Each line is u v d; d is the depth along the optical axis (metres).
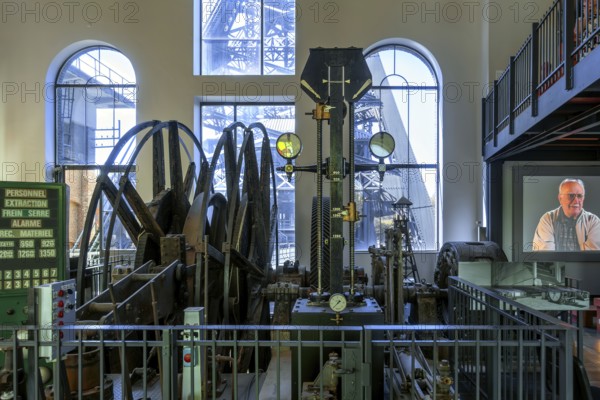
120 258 8.36
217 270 4.91
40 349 2.37
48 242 3.93
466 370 3.83
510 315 2.92
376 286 5.09
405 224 6.85
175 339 2.34
